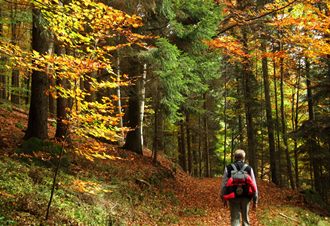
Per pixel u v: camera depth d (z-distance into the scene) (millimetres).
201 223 11875
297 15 14609
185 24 18891
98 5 7027
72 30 7906
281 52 16094
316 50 13023
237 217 7242
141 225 10367
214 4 18953
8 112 21188
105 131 8039
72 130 8070
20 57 7324
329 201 23625
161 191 15734
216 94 34844
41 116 14000
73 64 7230
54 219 7523
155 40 17078
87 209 9375
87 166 13922
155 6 15375
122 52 15852
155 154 19906
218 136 46062
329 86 19547
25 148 12422
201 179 26484
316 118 19078
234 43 17719
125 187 13539
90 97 19109
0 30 20641
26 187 8883
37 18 9508
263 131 32281
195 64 18219
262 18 17422
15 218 6727
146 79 18500
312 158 22438
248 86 28266
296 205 17500
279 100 36188
